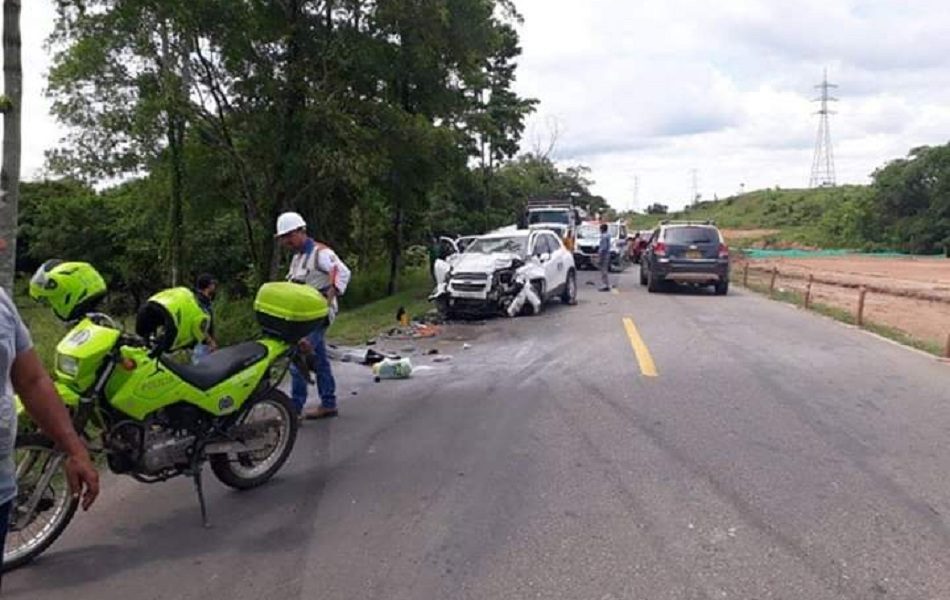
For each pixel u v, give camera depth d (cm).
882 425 734
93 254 3825
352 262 3195
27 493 465
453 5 2100
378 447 689
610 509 529
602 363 1068
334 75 1988
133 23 1769
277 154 1975
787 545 470
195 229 2634
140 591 431
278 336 612
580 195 8169
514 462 634
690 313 1683
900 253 6538
